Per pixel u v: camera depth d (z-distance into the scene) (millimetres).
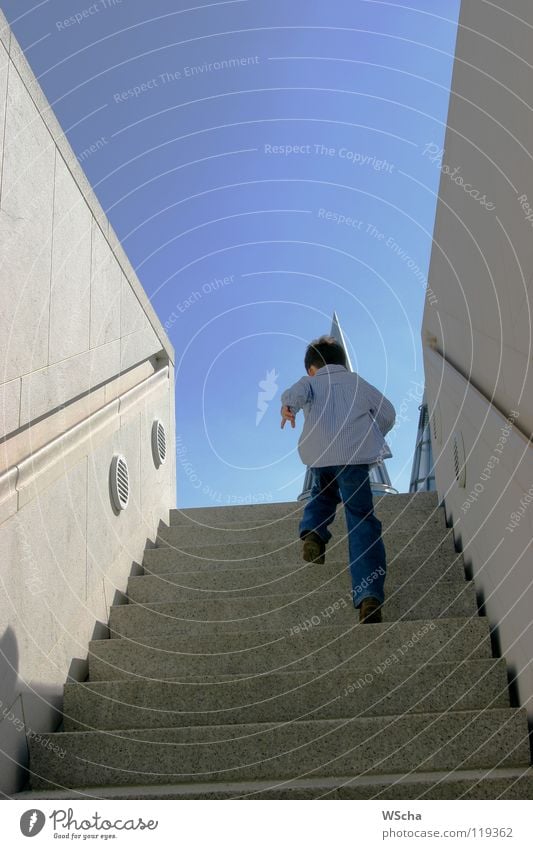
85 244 3631
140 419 4500
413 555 3875
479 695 2760
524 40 2350
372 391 3711
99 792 2361
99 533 3570
